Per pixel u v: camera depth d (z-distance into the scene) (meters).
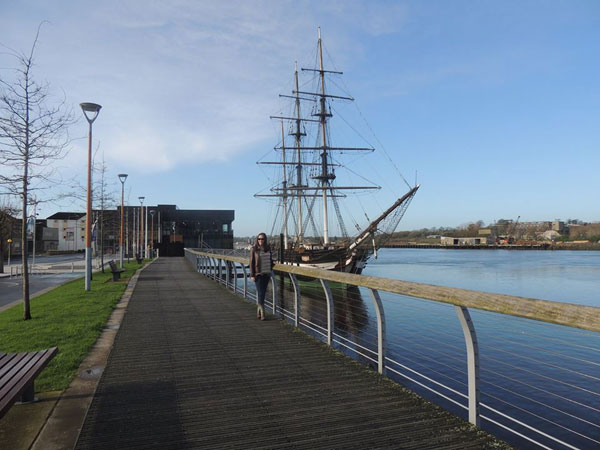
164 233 80.69
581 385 9.44
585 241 164.88
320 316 18.27
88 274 14.88
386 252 152.00
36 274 26.77
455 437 3.51
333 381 4.97
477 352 3.72
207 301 12.03
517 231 194.62
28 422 3.83
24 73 8.98
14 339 7.11
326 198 39.81
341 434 3.59
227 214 85.75
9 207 30.36
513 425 7.40
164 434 3.60
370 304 21.00
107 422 3.84
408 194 29.61
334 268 31.86
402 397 4.45
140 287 15.95
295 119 47.66
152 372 5.34
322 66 40.38
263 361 5.83
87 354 6.23
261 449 3.34
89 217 15.07
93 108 15.12
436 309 18.55
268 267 9.14
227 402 4.32
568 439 6.82
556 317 2.62
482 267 62.41
